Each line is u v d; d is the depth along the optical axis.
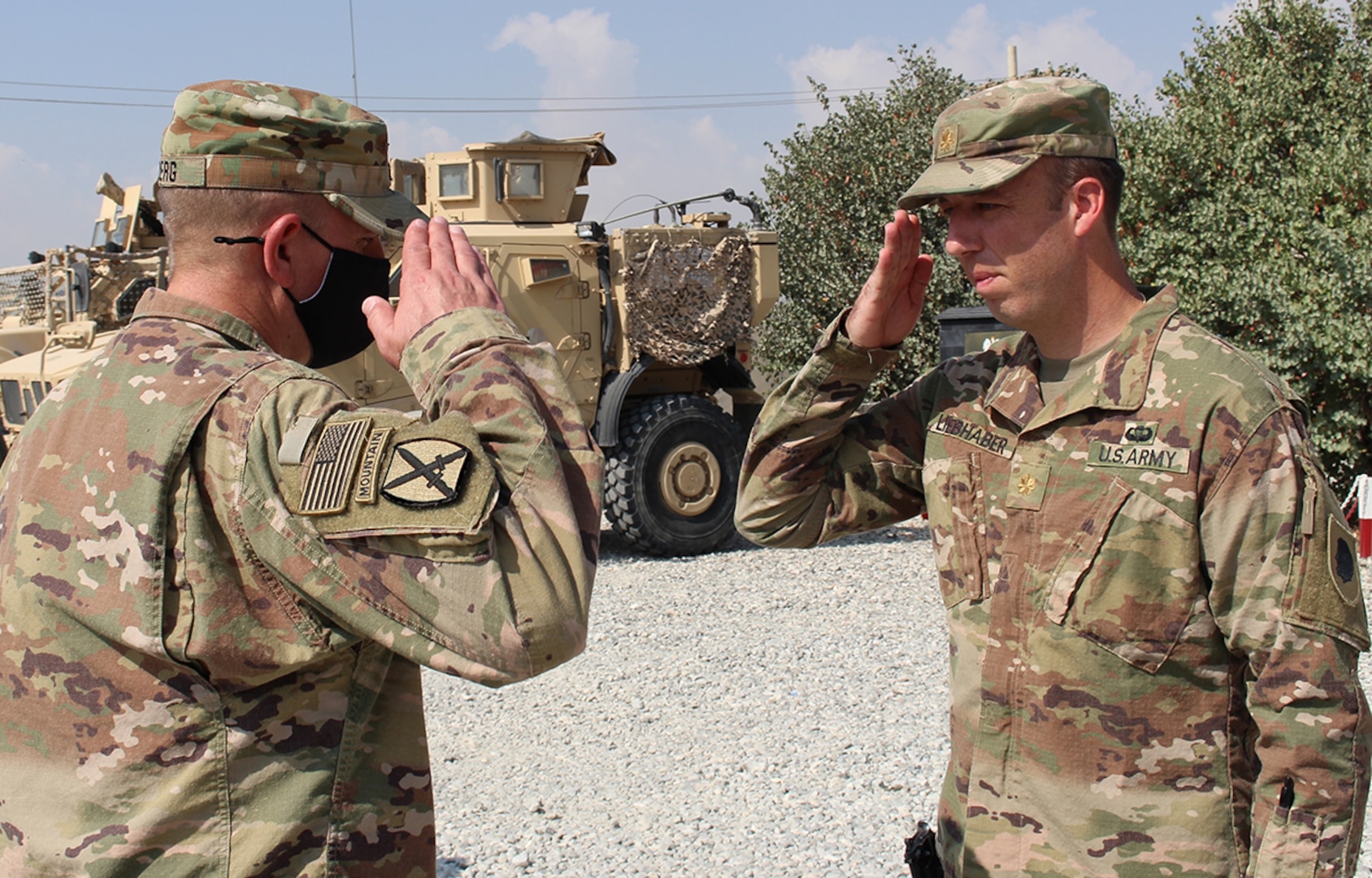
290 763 1.30
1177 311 1.63
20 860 1.26
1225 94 10.67
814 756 4.02
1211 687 1.55
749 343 8.81
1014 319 1.69
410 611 1.23
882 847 3.32
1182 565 1.54
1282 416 1.51
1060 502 1.61
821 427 1.85
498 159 7.95
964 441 1.75
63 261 7.93
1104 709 1.57
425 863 1.42
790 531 1.92
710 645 5.46
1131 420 1.59
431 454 1.24
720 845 3.37
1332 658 1.45
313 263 1.44
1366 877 3.01
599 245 7.85
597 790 3.81
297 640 1.28
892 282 1.78
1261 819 1.50
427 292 1.40
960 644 1.72
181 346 1.34
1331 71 11.56
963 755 1.70
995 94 1.65
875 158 13.35
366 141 1.45
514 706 4.72
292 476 1.26
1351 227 9.22
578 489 1.34
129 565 1.24
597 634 5.75
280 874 1.28
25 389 7.30
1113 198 1.67
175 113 1.42
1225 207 9.65
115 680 1.25
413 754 1.42
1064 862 1.59
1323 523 1.47
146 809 1.25
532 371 1.37
